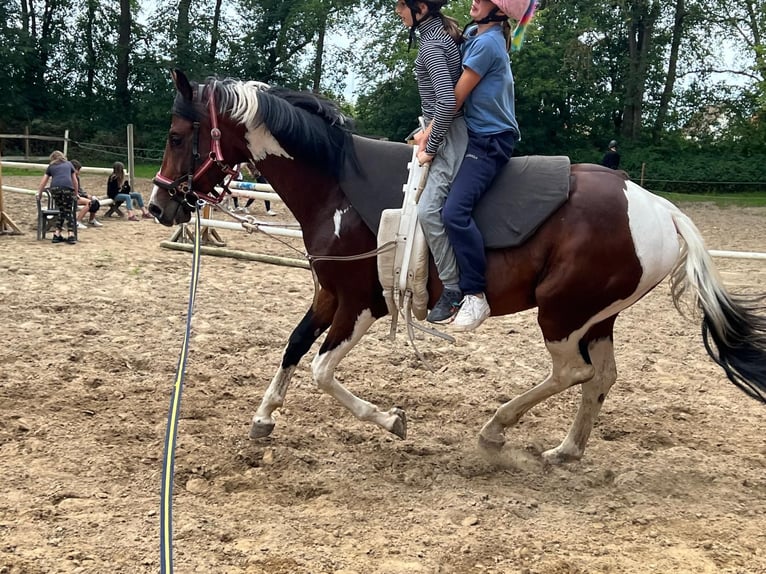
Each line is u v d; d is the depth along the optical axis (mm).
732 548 3275
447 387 5445
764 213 20781
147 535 3191
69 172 10672
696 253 3822
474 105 3680
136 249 10578
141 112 32531
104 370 5387
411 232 3742
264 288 8516
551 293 3738
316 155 3914
